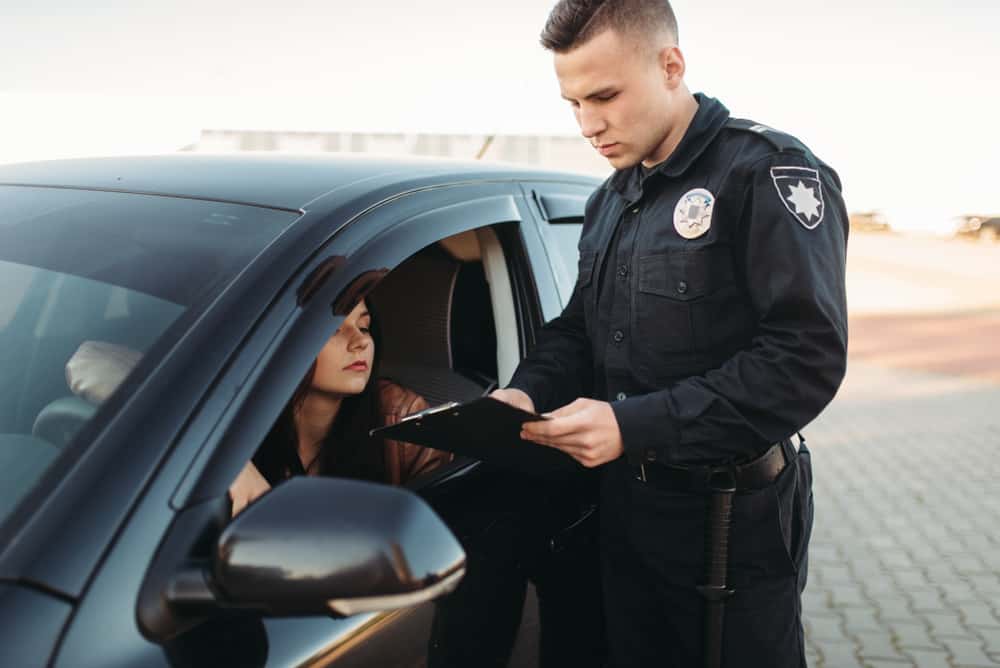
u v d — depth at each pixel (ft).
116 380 3.53
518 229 6.12
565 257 6.57
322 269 3.93
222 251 4.07
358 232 4.26
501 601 4.75
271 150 6.22
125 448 3.10
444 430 4.11
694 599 4.90
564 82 4.59
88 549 2.88
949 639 10.52
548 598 5.22
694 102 4.80
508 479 5.11
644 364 4.82
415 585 2.74
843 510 15.03
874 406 23.48
